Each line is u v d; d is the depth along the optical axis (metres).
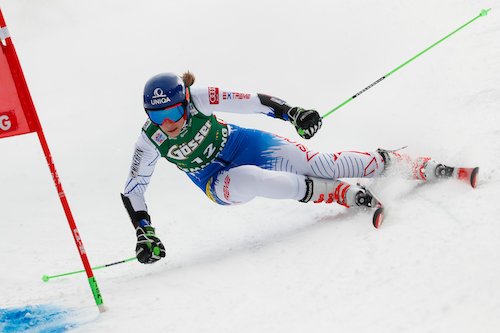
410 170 12.23
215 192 12.95
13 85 10.24
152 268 13.06
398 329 6.71
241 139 12.98
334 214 12.81
